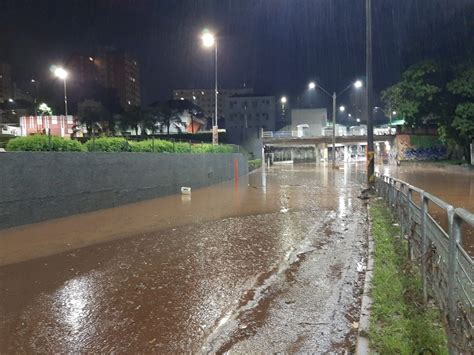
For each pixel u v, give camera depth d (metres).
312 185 25.64
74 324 5.01
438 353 3.64
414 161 65.75
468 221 2.98
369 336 4.02
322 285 6.24
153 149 19.38
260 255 8.07
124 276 6.84
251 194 20.22
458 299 3.43
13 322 5.09
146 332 4.77
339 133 80.25
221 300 5.72
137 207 15.44
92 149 15.31
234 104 105.00
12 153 11.25
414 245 6.27
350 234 9.95
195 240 9.48
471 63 44.28
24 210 11.59
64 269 7.27
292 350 4.28
